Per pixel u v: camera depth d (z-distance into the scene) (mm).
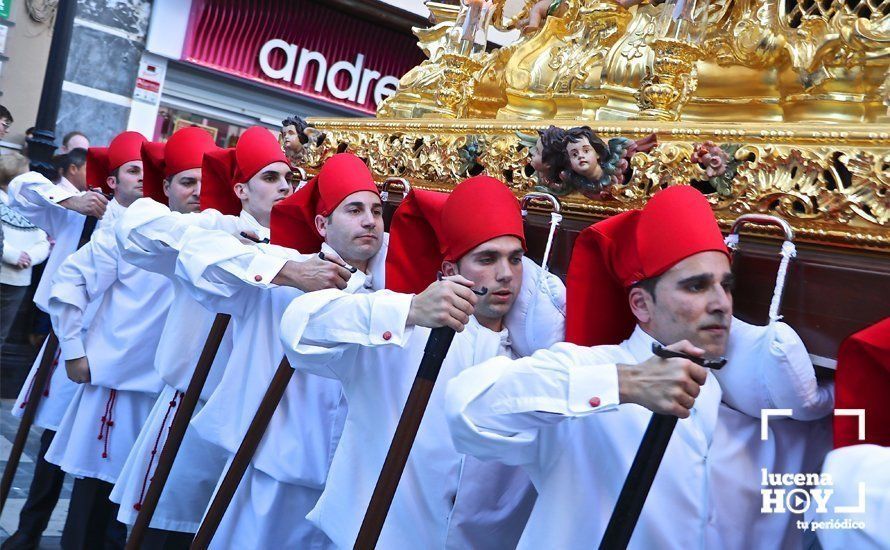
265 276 3059
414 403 2186
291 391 3223
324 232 3334
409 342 2691
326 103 10242
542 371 1950
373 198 3236
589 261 2275
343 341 2350
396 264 2883
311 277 3014
